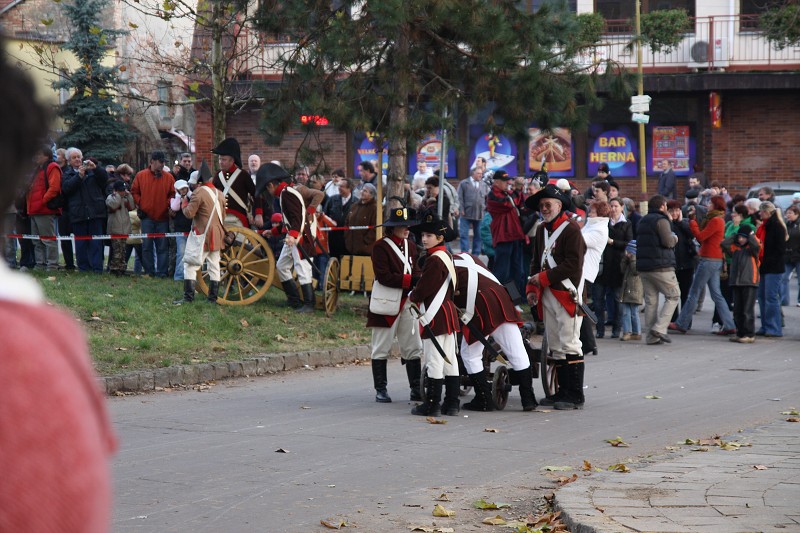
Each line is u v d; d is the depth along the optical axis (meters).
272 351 15.38
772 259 19.27
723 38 33.75
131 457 9.16
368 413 11.65
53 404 1.51
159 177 20.25
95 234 20.38
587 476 7.91
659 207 18.28
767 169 34.19
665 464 8.28
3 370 1.50
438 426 10.87
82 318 15.48
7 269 1.64
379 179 19.17
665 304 18.33
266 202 19.95
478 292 11.73
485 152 34.59
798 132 33.94
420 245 12.77
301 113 18.55
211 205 17.36
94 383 1.67
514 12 18.11
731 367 15.61
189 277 17.44
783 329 20.48
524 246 20.86
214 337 15.70
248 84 24.03
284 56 19.16
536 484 8.23
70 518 1.48
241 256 18.19
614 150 34.69
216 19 19.78
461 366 12.41
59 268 20.58
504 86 18.08
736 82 33.22
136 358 13.91
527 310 20.58
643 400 12.63
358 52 17.41
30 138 1.60
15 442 1.47
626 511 6.69
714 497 7.05
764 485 7.41
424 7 16.88
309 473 8.59
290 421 11.05
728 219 25.09
